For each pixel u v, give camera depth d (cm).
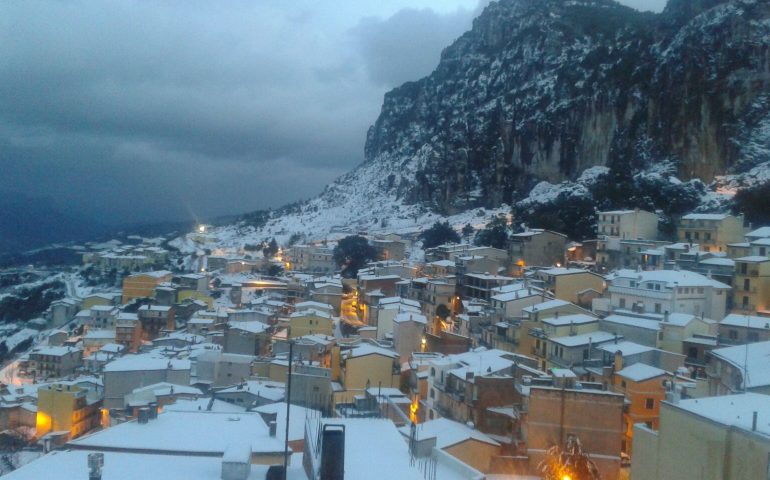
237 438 3853
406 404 7712
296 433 4978
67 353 14338
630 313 9538
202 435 3878
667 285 9869
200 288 19662
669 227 15688
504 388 6744
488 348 10344
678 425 3991
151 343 13888
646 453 4572
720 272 11294
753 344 6588
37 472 3033
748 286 10650
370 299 14775
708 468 3700
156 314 16250
